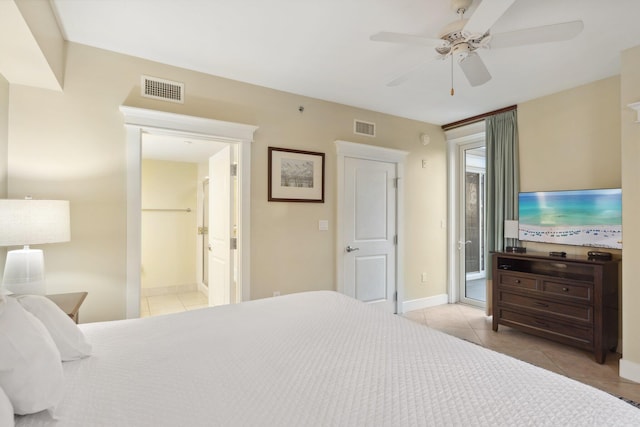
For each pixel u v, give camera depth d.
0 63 1.89
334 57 2.56
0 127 2.04
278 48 2.42
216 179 3.54
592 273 2.69
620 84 2.67
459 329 3.49
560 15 2.00
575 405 0.94
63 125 2.29
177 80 2.70
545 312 2.99
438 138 4.41
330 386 1.06
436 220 4.39
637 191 2.37
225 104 2.91
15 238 1.77
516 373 1.14
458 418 0.88
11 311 0.99
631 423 0.86
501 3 1.43
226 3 1.90
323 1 1.88
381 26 2.14
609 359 2.71
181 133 2.68
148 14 2.00
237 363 1.23
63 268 2.29
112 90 2.45
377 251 3.84
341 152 3.53
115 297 2.44
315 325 1.65
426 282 4.29
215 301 3.52
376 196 3.84
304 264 3.32
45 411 0.93
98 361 1.24
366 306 1.99
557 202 3.19
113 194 2.43
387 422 0.87
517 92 3.26
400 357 1.27
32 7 1.62
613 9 1.93
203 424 0.87
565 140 3.19
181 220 5.19
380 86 3.11
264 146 3.11
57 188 2.27
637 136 2.37
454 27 1.75
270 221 3.13
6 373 0.87
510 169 3.63
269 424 0.87
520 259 3.26
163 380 1.10
